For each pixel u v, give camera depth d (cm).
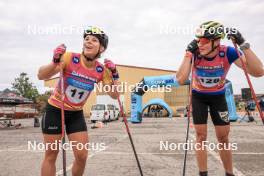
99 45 335
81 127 344
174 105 4038
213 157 630
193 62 378
